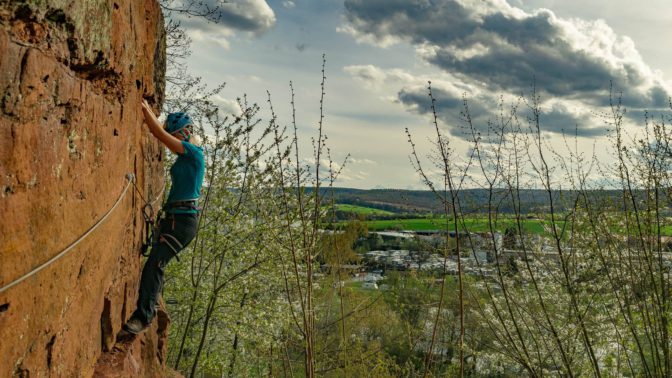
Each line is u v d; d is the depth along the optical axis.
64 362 3.18
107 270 4.16
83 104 3.21
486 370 17.67
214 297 16.09
